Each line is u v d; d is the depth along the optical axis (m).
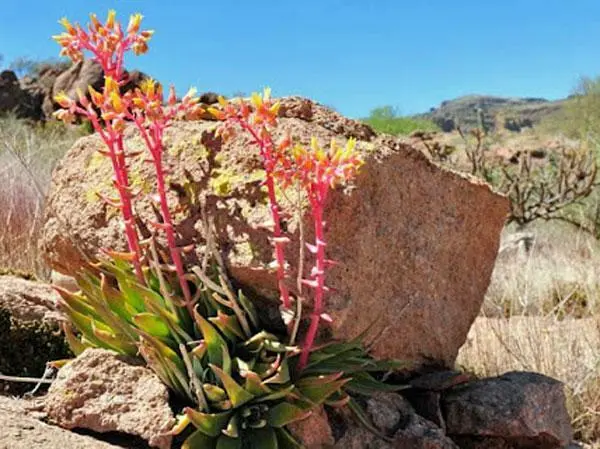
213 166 0.88
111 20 0.77
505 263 2.49
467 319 1.06
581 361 1.23
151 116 0.76
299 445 0.76
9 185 1.75
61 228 0.96
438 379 0.96
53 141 2.81
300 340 0.82
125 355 0.83
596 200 3.38
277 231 0.79
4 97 4.88
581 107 5.50
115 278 0.92
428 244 0.97
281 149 0.77
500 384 0.98
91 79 4.70
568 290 1.74
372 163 0.89
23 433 0.73
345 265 0.85
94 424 0.77
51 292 1.09
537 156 4.70
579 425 1.14
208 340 0.77
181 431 0.77
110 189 0.93
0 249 1.50
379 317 0.85
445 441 0.87
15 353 0.97
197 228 0.85
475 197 1.04
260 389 0.76
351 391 0.88
